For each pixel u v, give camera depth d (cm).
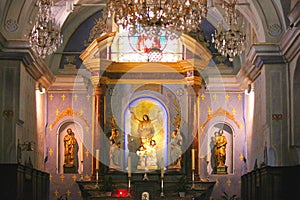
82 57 2608
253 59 2198
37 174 2314
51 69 2650
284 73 2134
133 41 2703
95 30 2675
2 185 1992
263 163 2197
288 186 2073
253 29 2316
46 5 1781
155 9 1812
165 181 2556
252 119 2456
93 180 2542
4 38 1977
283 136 2114
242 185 2552
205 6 1822
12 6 2047
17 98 2050
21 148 2100
